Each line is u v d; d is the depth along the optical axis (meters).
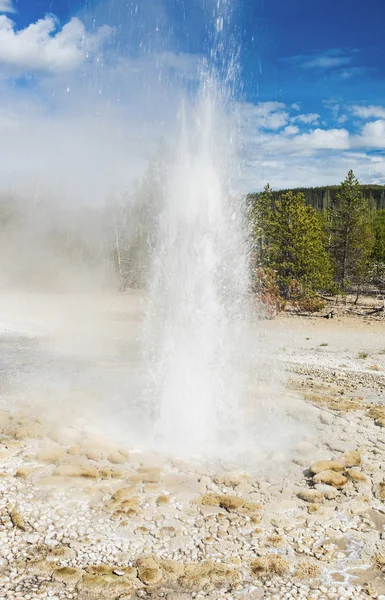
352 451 8.26
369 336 22.34
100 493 7.00
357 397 12.30
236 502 6.75
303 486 7.32
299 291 29.73
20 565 5.56
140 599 5.13
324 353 18.45
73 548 5.88
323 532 6.30
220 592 5.27
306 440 8.86
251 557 5.80
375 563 5.74
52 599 5.07
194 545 6.00
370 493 7.15
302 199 30.80
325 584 5.41
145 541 6.04
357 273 38.19
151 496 6.91
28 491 7.02
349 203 37.56
